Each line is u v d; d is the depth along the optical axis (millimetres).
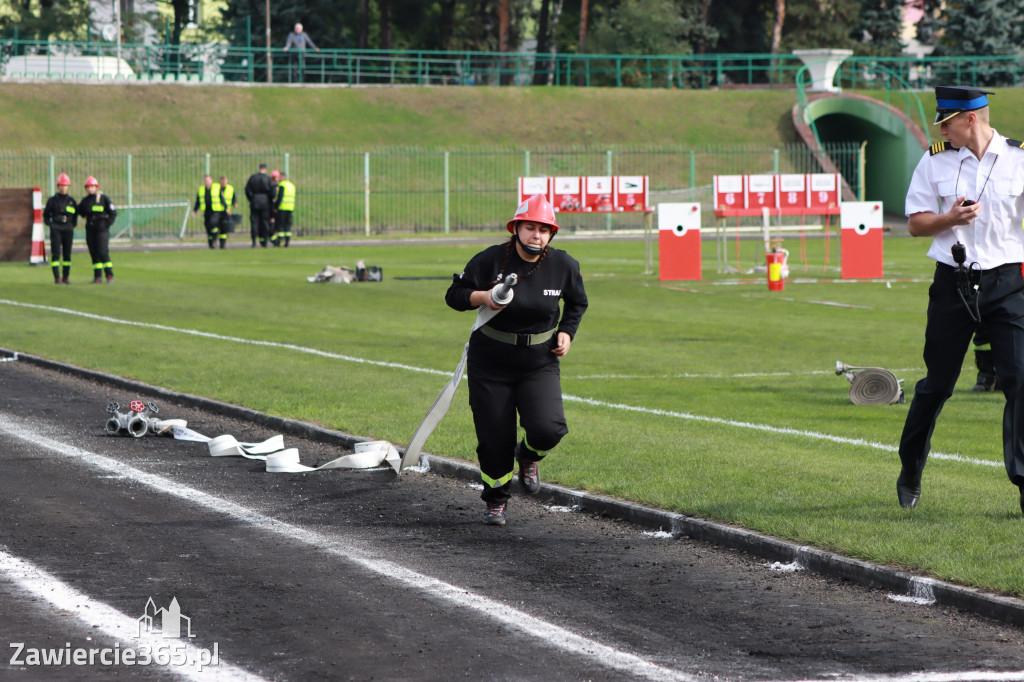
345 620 10906
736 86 134625
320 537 13914
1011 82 146000
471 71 131750
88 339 31953
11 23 131625
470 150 113375
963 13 148625
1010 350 13617
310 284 50094
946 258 13773
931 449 18469
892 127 116125
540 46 156875
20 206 62094
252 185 77000
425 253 73062
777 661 9898
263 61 133375
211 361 28047
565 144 117188
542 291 14258
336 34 145750
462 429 19641
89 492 16094
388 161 109250
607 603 11477
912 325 36625
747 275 55219
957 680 9445
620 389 24547
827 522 13594
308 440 19984
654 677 9531
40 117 108000
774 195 55438
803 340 32969
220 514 14977
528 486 15477
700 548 13477
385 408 21797
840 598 11633
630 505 14742
